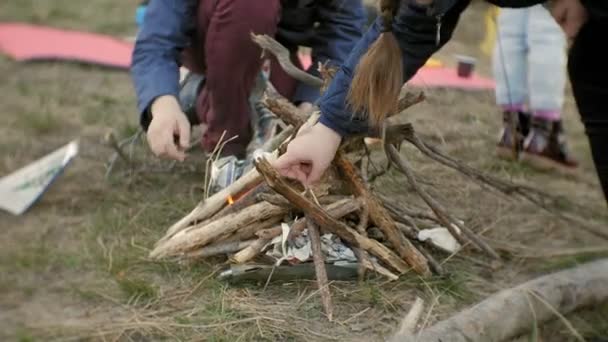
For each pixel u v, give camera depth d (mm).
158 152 1788
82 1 5070
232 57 1934
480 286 1723
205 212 1748
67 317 1512
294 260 1644
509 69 2604
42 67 3422
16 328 1464
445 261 1778
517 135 2602
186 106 2211
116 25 4395
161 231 1894
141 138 2438
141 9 2658
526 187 1996
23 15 4480
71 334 1443
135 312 1532
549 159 2584
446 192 2246
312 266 1653
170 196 2098
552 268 1839
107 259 1735
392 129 1729
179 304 1565
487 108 3148
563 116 3383
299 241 1658
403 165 1799
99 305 1561
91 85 3199
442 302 1623
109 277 1672
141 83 1894
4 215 1977
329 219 1624
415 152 2459
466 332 1461
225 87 1973
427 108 3041
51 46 3701
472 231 1979
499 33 2650
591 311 1732
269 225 1700
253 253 1640
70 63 3506
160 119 1805
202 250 1696
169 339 1441
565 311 1668
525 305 1580
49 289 1622
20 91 3031
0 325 1476
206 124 2098
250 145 2014
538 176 2564
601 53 1635
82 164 2311
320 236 1685
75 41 3867
